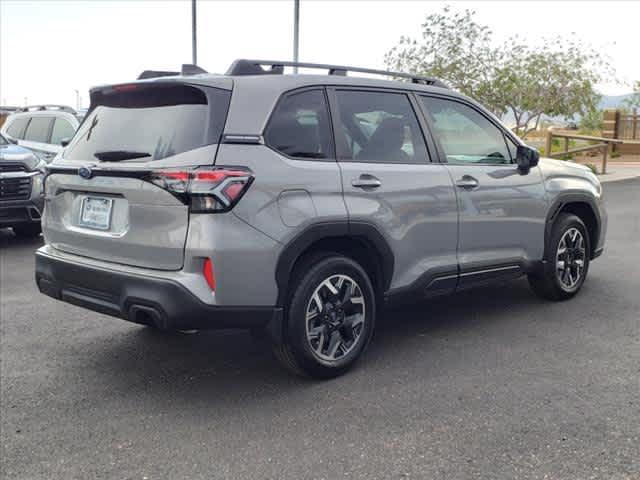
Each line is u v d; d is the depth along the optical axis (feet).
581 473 9.61
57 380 13.88
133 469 10.21
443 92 15.92
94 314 18.74
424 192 14.55
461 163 15.69
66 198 13.71
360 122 14.02
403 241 14.20
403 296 14.55
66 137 39.91
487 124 16.74
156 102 12.79
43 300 20.40
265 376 13.76
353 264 13.41
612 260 23.86
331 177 12.95
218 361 14.76
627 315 17.16
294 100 12.98
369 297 13.75
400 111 14.85
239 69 13.03
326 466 10.07
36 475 10.14
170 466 10.26
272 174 12.08
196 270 11.55
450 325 16.78
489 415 11.55
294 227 12.22
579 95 67.56
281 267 12.12
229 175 11.49
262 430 11.32
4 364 14.88
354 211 13.14
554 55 68.03
